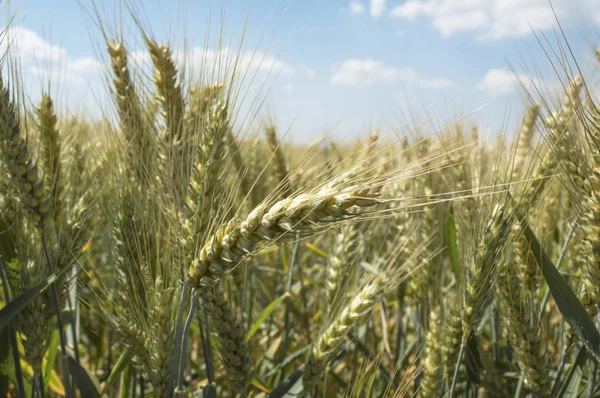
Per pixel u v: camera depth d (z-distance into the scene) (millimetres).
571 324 399
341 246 532
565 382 427
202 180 370
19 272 410
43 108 434
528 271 461
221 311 405
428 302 555
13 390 516
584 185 399
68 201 469
